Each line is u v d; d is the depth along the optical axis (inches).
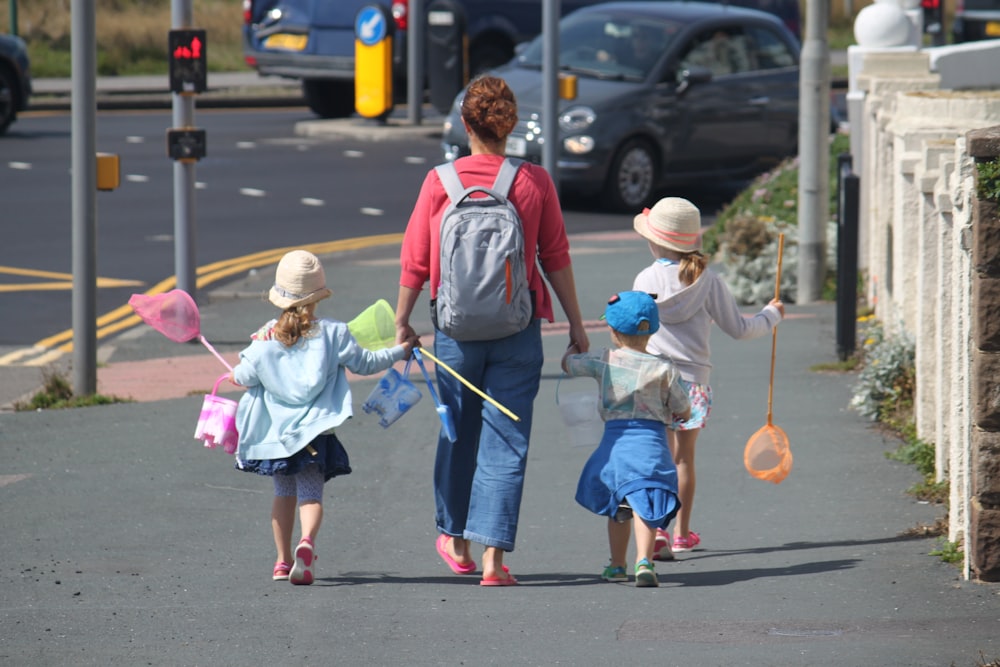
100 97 4318.4
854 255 1454.2
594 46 2807.6
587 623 736.3
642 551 803.4
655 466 805.9
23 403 1396.4
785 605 760.3
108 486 1074.7
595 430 836.0
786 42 2950.3
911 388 1235.2
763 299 1900.8
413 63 3651.6
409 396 829.2
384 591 812.0
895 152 1310.3
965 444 803.4
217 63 5516.7
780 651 674.8
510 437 812.0
